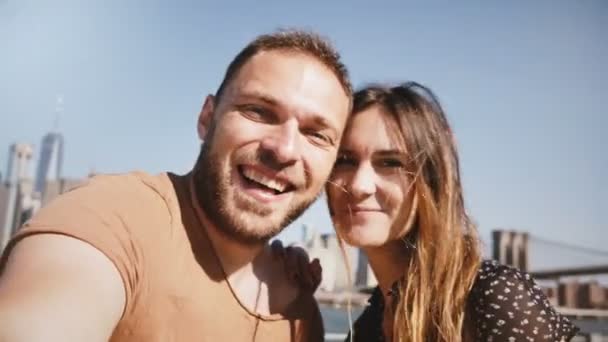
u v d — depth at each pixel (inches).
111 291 13.9
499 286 19.3
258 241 19.5
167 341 16.0
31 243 13.4
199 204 18.8
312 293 22.9
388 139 22.7
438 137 23.3
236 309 18.2
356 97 23.7
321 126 20.3
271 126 19.6
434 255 22.1
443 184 23.1
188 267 17.1
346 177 23.5
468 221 23.0
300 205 20.5
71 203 14.8
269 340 19.6
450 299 20.5
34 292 12.5
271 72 19.6
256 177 19.3
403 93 23.6
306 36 20.9
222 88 20.5
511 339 18.4
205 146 19.7
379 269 25.1
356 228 23.2
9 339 11.7
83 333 12.8
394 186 23.0
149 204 17.0
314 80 20.1
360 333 25.8
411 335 21.4
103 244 14.1
